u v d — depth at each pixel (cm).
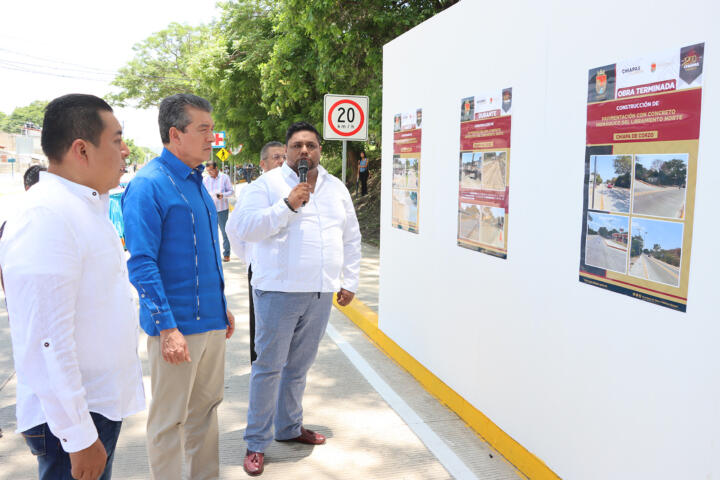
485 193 355
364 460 338
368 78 1252
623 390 246
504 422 342
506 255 334
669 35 217
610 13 247
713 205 201
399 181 498
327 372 486
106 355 184
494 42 340
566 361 284
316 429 379
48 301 162
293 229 326
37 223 164
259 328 330
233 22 1944
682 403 217
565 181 281
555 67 285
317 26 1154
